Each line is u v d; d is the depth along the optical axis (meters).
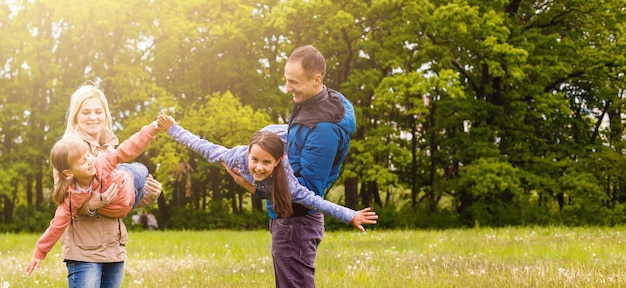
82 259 4.54
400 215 28.00
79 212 4.52
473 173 25.72
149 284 7.66
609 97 28.47
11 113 29.61
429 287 6.72
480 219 26.64
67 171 4.31
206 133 28.09
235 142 27.27
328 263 9.31
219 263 9.95
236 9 30.98
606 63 27.53
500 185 25.00
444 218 27.41
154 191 5.02
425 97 28.67
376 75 27.61
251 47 32.19
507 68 25.64
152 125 4.66
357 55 29.91
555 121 30.02
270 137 4.29
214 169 31.92
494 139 28.44
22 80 30.11
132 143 4.59
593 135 31.31
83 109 4.68
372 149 26.66
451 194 29.00
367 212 4.34
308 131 4.45
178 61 32.56
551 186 26.62
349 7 27.17
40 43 29.78
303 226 4.59
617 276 6.91
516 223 26.31
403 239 14.34
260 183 4.44
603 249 10.36
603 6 27.03
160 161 27.50
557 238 13.12
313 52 4.48
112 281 4.77
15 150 30.06
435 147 30.52
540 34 27.64
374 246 12.43
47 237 4.45
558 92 29.64
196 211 30.62
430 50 26.47
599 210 25.88
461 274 7.55
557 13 28.25
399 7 27.12
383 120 31.19
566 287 6.43
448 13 24.48
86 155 4.34
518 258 9.41
